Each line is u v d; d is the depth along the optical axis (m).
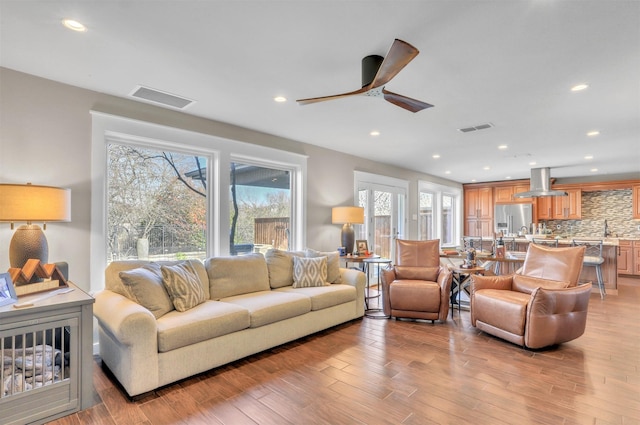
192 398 2.13
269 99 3.03
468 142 4.60
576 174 7.39
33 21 1.84
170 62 2.33
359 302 3.82
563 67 2.37
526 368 2.56
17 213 2.01
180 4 1.69
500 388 2.25
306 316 3.18
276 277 3.60
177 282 2.61
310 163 4.76
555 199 7.84
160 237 3.34
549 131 4.00
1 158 2.41
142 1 1.67
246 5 1.70
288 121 3.68
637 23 1.83
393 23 1.86
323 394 2.18
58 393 1.93
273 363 2.66
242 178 4.10
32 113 2.53
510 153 5.28
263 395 2.17
